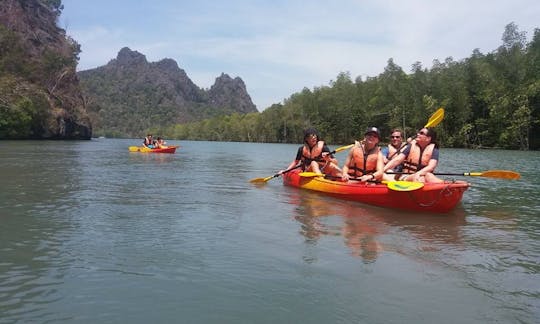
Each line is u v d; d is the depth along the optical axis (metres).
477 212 6.34
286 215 5.85
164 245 4.25
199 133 116.06
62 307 2.82
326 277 3.41
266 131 81.50
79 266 3.61
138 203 6.68
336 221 5.50
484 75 43.19
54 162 15.70
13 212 5.84
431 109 45.22
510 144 41.16
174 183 9.52
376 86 58.09
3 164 14.18
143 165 15.27
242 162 18.33
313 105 66.94
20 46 65.00
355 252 4.08
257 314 2.77
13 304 2.84
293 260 3.81
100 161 17.09
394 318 2.73
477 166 16.55
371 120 54.97
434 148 7.24
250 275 3.43
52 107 60.50
